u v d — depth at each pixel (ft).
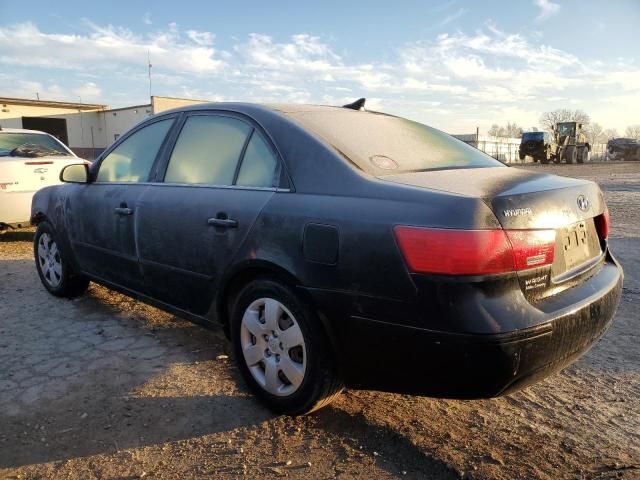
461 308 6.86
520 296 7.16
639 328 13.48
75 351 11.98
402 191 7.65
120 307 15.10
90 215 13.30
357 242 7.64
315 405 8.68
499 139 155.53
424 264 7.02
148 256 11.44
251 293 9.29
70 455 8.16
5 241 25.75
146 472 7.77
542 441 8.54
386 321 7.43
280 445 8.43
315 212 8.24
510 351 6.85
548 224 7.66
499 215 7.11
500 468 7.86
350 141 9.33
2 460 8.02
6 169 22.47
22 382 10.44
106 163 13.48
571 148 130.52
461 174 8.75
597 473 7.72
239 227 9.29
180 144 11.47
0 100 111.75
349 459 8.07
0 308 14.93
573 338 7.73
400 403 9.75
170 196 10.97
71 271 14.99
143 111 118.62
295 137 9.25
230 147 10.31
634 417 9.29
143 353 11.92
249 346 9.53
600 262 9.37
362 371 7.98
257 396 9.58
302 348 8.61
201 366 11.27
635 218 32.60
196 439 8.60
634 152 154.61
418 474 7.73
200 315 10.67
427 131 11.52
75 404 9.63
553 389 10.36
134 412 9.39
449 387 7.25
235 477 7.68
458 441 8.55
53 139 27.40
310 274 8.18
